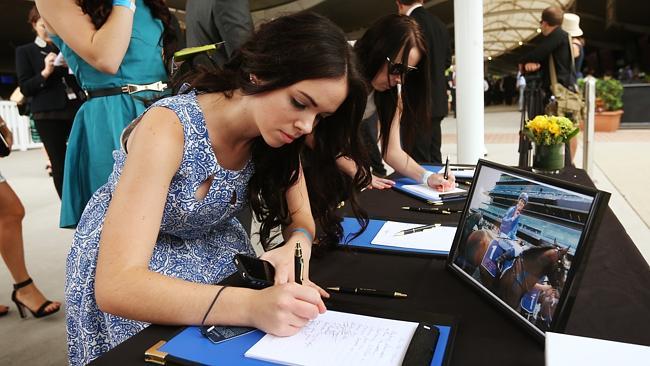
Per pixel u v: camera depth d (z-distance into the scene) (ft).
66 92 9.50
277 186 3.81
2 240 7.16
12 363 6.14
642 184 13.43
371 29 5.98
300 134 2.87
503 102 92.94
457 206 4.99
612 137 25.14
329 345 2.26
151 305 2.49
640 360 1.78
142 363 2.20
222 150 3.34
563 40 13.79
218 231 4.03
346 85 2.84
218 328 2.44
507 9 76.69
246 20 6.82
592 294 2.77
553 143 6.78
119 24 4.78
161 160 2.88
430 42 10.69
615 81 28.07
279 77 2.70
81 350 3.54
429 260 3.47
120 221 2.67
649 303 2.64
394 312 2.57
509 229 2.72
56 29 4.79
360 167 4.00
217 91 3.27
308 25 2.75
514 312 2.48
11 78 69.77
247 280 3.04
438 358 2.12
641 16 68.44
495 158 18.76
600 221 2.13
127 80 5.27
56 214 13.43
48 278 8.82
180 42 6.15
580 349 1.86
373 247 3.72
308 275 3.24
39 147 32.48
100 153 5.26
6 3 43.60
